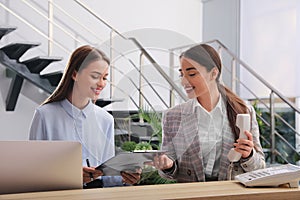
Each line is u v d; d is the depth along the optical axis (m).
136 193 1.38
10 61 5.33
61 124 2.21
